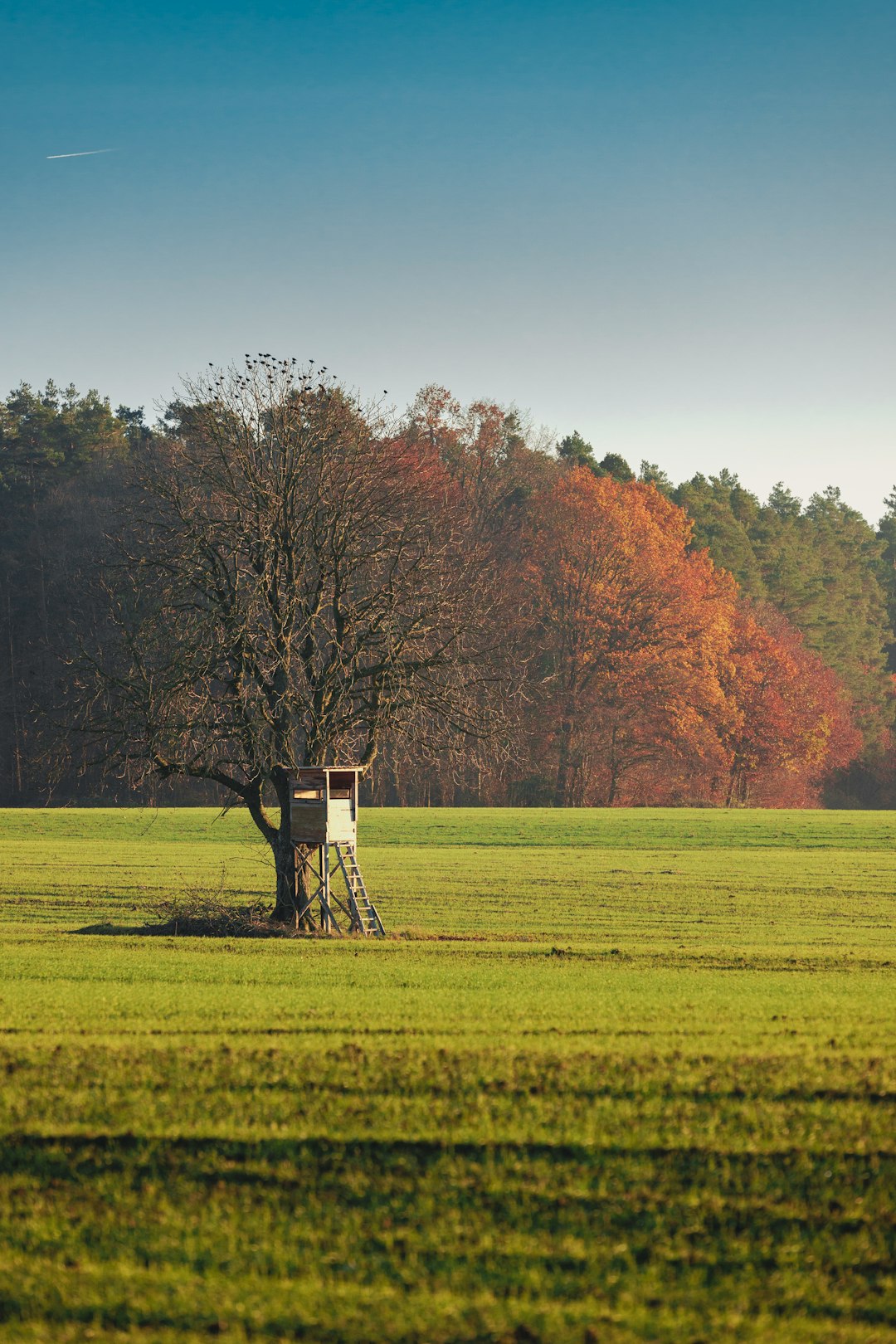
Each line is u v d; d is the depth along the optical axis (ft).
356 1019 99.25
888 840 392.88
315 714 208.23
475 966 147.74
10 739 546.26
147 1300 49.49
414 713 207.72
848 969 155.22
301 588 214.48
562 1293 50.60
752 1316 48.93
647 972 144.05
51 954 156.97
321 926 201.26
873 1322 48.73
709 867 322.75
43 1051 83.41
